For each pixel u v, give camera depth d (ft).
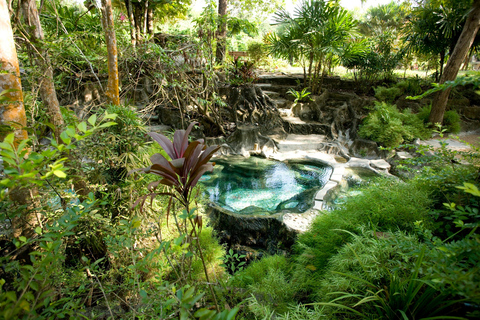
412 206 7.72
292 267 8.86
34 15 7.99
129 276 5.73
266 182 17.83
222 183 17.70
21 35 8.05
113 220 7.86
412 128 20.98
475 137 21.99
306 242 9.44
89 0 12.60
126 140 7.82
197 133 23.07
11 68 5.15
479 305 3.22
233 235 13.32
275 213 13.57
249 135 23.22
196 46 18.15
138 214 7.82
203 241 9.53
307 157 21.88
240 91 25.43
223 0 29.48
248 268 8.83
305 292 7.41
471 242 3.28
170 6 31.32
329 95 28.76
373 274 5.42
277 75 34.81
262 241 13.05
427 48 26.37
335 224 8.61
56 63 8.84
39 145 5.57
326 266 7.49
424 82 30.27
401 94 27.81
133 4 26.66
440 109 21.52
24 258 5.58
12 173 2.29
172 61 15.17
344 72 38.06
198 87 18.97
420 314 4.63
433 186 8.10
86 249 7.79
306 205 14.53
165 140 3.83
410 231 7.40
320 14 25.76
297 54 28.60
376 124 21.77
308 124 25.21
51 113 7.79
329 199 14.89
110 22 9.20
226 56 29.40
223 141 23.18
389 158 20.12
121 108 7.91
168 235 8.81
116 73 9.67
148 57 14.43
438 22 22.84
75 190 7.64
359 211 8.64
